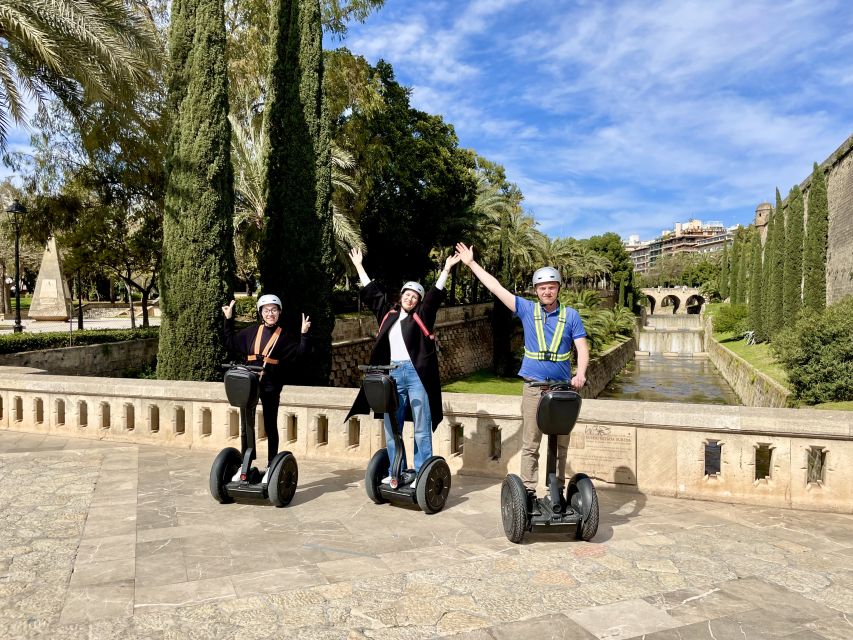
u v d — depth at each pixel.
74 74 10.83
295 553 3.65
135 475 5.47
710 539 3.95
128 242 20.67
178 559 3.55
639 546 3.80
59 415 7.50
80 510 4.48
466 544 3.82
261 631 2.71
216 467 4.53
